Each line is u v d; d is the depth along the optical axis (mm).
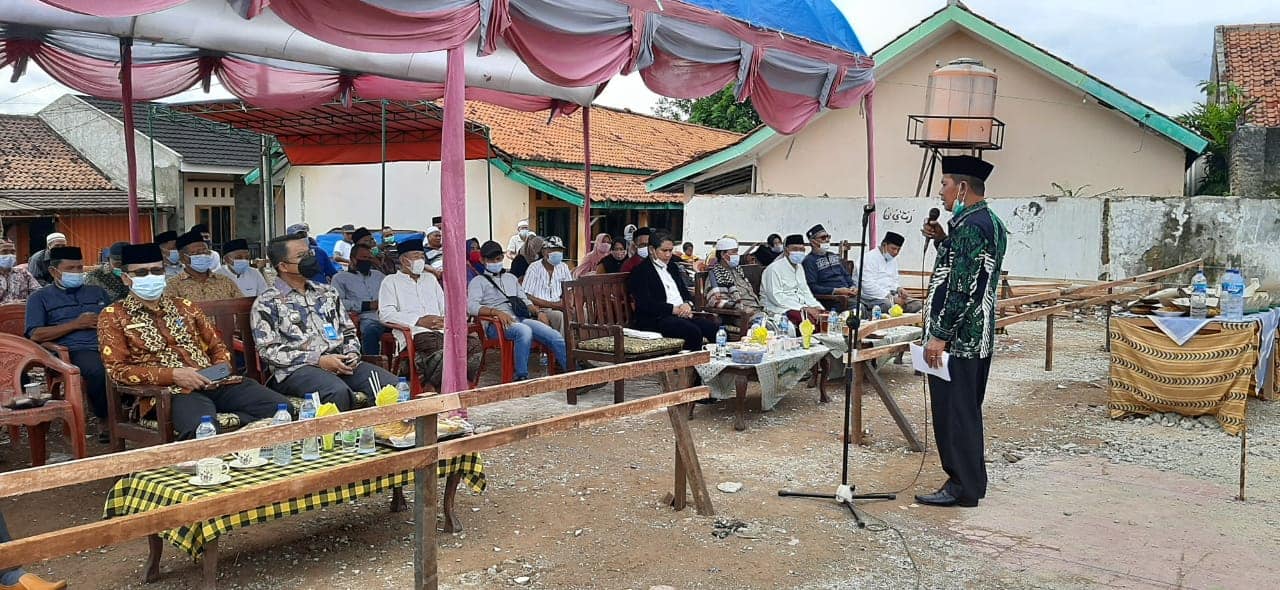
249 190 23641
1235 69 19328
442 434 4895
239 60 10578
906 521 5328
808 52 9727
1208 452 6891
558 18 7059
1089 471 6395
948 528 5223
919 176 17984
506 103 12539
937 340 5523
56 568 4504
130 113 9695
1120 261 15258
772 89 9586
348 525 5141
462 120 6516
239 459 4422
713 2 8594
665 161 24984
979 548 4914
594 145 23375
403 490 5422
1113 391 7992
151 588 4262
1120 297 11266
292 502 4277
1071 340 12672
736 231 17781
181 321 5934
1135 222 15133
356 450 4723
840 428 7574
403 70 10070
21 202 19594
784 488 5945
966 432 5527
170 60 10188
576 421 4469
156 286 5730
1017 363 10797
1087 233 15375
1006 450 6941
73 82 9969
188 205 22219
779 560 4715
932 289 5633
